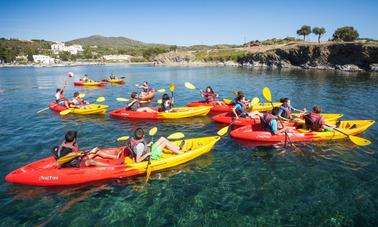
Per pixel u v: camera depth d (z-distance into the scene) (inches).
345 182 250.7
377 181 251.4
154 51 5831.7
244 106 428.8
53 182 250.2
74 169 251.8
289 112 386.6
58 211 215.0
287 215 206.7
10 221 203.0
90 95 809.5
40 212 213.8
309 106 589.3
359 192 234.4
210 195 234.2
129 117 486.0
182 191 240.7
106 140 371.6
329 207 215.0
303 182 252.2
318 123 347.6
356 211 209.6
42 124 457.7
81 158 258.1
